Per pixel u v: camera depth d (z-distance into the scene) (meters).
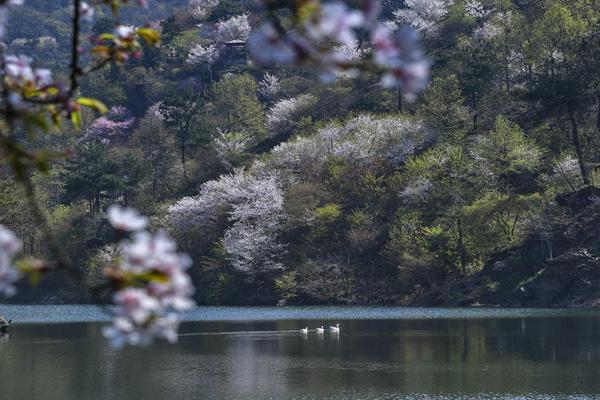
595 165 165.50
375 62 6.91
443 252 157.00
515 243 153.00
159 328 7.41
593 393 57.94
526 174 170.88
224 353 83.69
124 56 10.59
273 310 150.38
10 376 69.62
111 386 64.56
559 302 139.00
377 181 185.38
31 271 7.93
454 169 169.88
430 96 196.62
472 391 59.78
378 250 174.25
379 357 78.31
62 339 100.19
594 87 152.00
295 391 61.66
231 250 175.25
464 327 104.44
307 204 182.25
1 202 136.50
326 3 7.00
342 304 164.50
